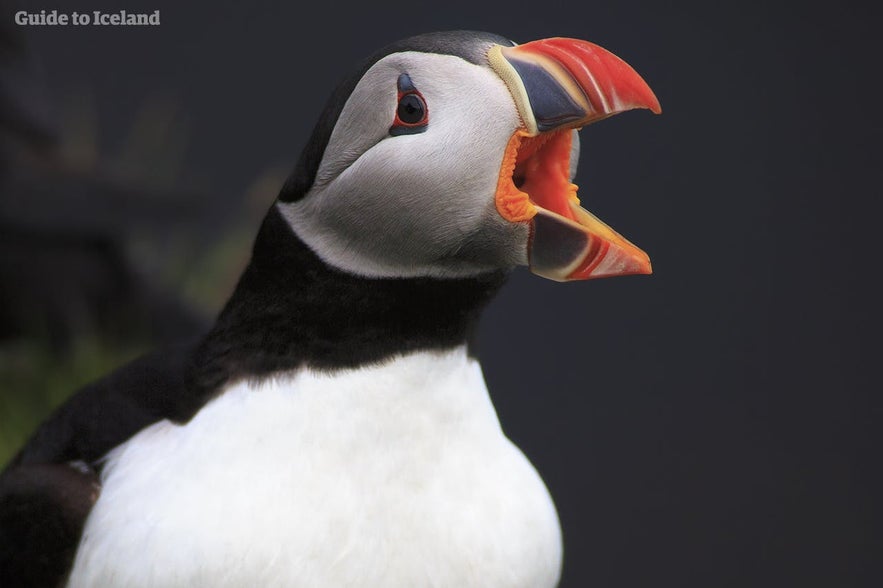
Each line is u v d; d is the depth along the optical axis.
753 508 15.59
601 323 18.25
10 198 11.06
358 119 4.47
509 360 17.55
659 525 15.22
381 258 4.53
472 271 4.59
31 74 11.57
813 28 22.80
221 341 4.77
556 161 4.54
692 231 19.61
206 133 19.45
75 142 12.64
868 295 18.95
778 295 18.78
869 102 21.62
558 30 21.92
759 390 17.38
